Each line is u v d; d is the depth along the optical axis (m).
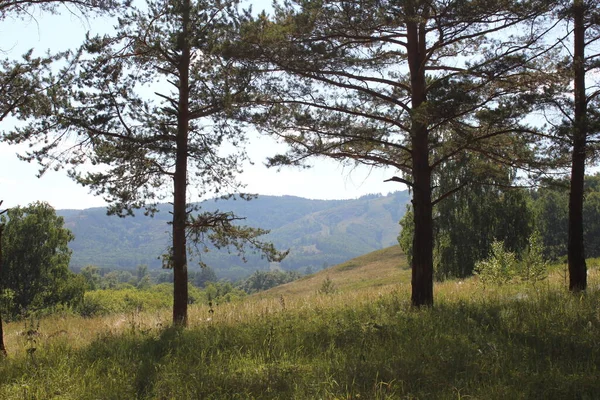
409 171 11.31
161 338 8.54
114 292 46.56
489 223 29.56
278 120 10.66
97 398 5.49
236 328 8.84
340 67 10.40
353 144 11.13
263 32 9.62
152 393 5.58
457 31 9.71
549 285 12.90
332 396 4.98
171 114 11.62
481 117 9.08
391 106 10.83
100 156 11.13
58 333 10.73
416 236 10.49
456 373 5.45
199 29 11.30
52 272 36.78
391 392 5.04
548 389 4.83
